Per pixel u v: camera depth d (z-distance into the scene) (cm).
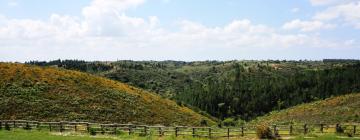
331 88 15862
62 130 4397
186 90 17538
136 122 6134
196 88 17575
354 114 6328
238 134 3919
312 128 4144
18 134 3962
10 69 7056
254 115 15162
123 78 18388
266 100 15850
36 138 3666
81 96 6631
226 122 8031
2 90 6197
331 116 6694
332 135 3697
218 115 14850
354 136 3644
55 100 6259
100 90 7119
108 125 4312
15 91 6244
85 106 6284
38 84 6669
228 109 15350
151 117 6506
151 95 8106
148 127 4356
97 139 3669
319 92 15775
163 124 6344
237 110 15438
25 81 6662
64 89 6744
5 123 4509
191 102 15588
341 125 4194
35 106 5909
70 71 7962
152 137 3850
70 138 3716
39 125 4600
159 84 19025
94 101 6556
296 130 4031
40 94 6341
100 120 5925
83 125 4638
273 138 3572
